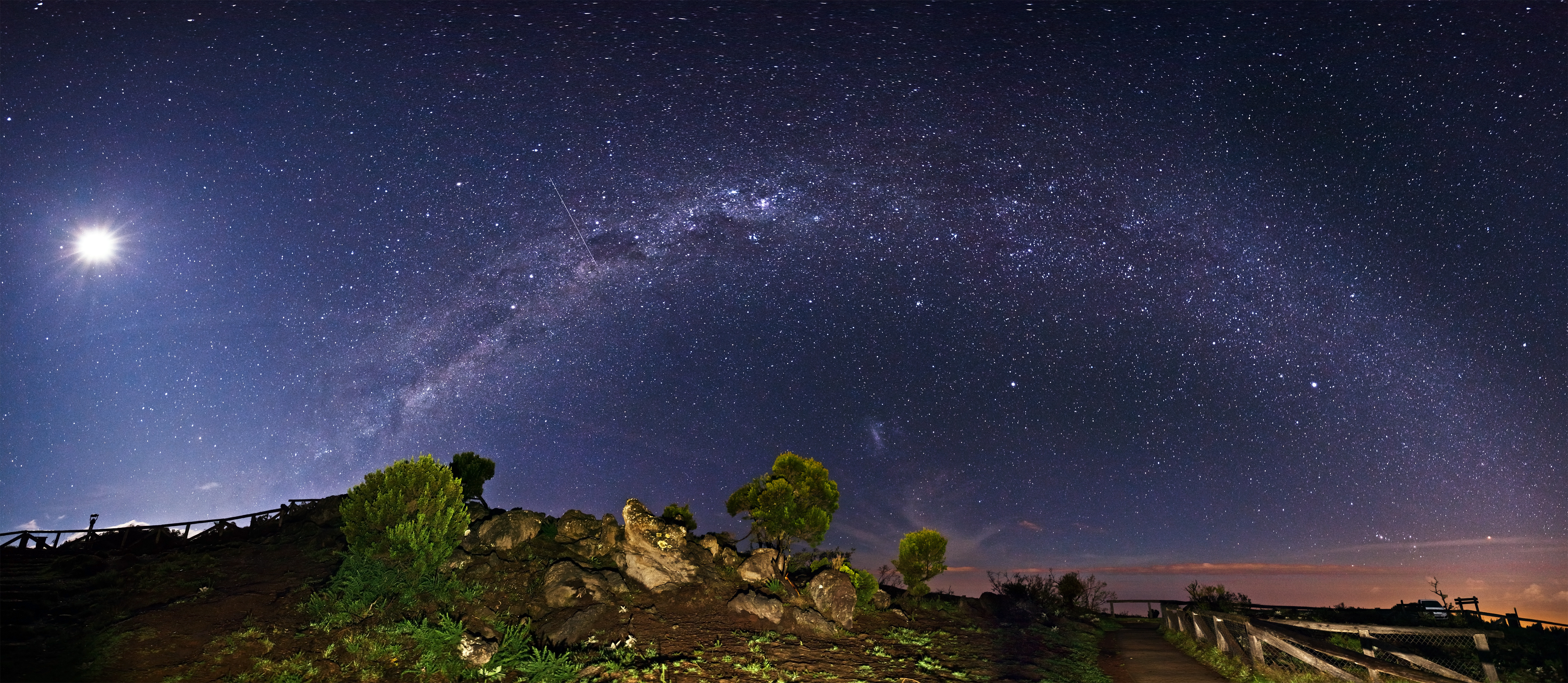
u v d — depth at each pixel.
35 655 9.06
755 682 10.44
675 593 13.65
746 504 17.39
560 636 11.09
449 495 13.31
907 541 19.75
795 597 14.84
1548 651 15.97
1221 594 24.59
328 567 13.05
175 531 17.97
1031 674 13.65
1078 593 27.22
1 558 16.06
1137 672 15.25
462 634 10.18
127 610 10.95
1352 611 22.62
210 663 9.05
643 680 9.80
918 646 14.16
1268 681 13.65
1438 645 16.23
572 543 15.64
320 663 9.28
